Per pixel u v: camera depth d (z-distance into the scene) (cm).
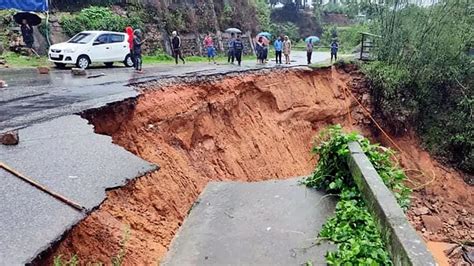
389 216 508
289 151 1792
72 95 1133
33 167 617
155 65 2345
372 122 2438
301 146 1942
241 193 794
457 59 2405
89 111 939
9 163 619
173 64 2447
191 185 1002
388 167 775
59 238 457
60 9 2777
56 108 958
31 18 2272
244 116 1670
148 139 1067
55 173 607
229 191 805
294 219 671
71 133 784
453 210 1973
